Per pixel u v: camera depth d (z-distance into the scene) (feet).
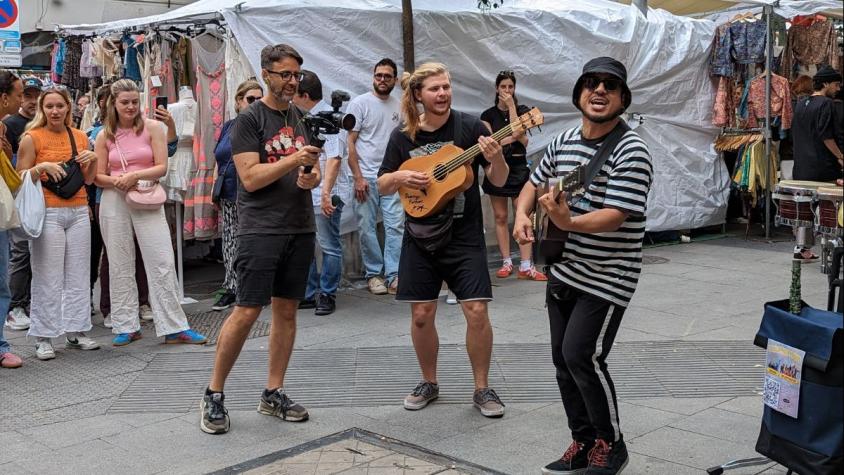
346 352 20.25
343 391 17.54
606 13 32.19
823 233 17.85
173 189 25.30
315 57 25.86
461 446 14.56
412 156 15.66
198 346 21.31
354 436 15.06
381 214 27.71
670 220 34.78
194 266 32.76
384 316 23.58
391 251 26.04
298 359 19.72
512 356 19.72
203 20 25.93
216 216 26.40
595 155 12.23
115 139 20.89
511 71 27.68
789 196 19.02
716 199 36.24
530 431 15.20
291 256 15.61
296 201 15.48
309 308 24.57
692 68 34.96
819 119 28.86
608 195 11.89
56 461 14.28
